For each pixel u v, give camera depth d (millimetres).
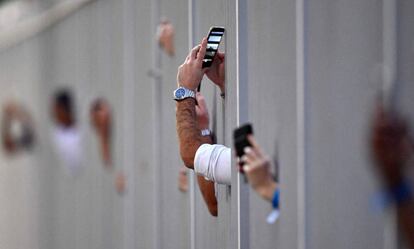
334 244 8094
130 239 15242
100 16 16844
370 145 7289
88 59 17844
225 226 10602
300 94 8633
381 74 7285
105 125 16672
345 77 7809
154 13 13422
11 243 26672
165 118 13094
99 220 17219
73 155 19172
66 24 19734
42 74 22422
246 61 9953
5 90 27172
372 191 7340
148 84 13891
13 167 26094
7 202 27016
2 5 27188
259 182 9445
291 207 8922
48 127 21656
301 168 8672
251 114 9836
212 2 10922
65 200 20000
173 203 12898
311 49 8422
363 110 7504
